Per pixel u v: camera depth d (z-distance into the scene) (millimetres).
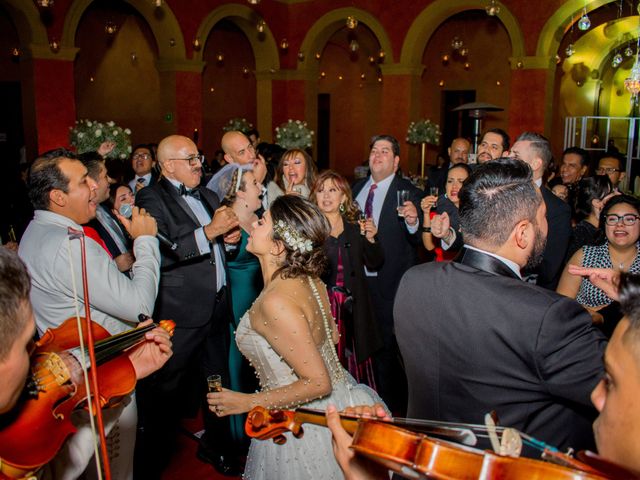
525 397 1279
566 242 2898
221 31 14414
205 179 4840
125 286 2080
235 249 3357
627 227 2635
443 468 884
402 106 12375
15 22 9266
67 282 2006
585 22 7863
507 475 829
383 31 12359
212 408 1957
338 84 16766
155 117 13125
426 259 4922
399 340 1529
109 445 2133
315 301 1986
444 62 14617
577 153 5230
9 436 1117
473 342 1330
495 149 3947
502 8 11102
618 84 14734
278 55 13258
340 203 3271
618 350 804
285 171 4203
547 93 10992
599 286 1579
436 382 1409
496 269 1415
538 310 1263
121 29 12312
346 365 3305
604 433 825
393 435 957
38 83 9242
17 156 11422
